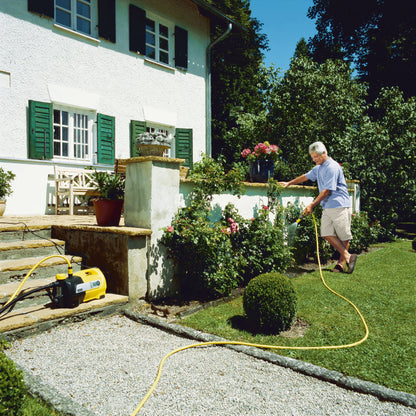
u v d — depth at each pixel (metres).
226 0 19.02
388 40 17.70
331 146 10.37
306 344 3.39
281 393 2.54
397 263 7.23
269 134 11.12
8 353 3.03
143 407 2.33
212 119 19.25
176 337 3.53
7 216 6.84
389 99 11.52
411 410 2.36
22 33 7.52
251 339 3.51
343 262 6.09
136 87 9.84
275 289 3.70
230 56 20.64
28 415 2.09
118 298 4.11
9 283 3.97
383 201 11.05
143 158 4.39
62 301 3.73
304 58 11.11
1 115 7.22
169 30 11.04
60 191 7.79
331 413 2.31
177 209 4.76
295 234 7.32
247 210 6.20
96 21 8.99
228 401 2.42
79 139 8.77
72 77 8.38
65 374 2.72
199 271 4.64
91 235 4.59
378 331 3.68
